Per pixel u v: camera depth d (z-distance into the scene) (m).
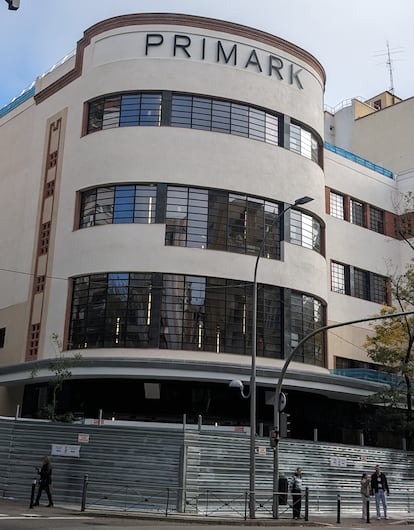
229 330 29.50
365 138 50.88
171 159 30.78
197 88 31.91
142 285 29.28
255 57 33.47
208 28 32.88
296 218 33.19
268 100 33.31
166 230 30.02
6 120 40.84
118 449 21.25
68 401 29.30
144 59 32.09
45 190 34.62
